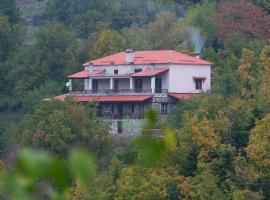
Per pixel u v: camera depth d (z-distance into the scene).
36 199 8.24
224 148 138.62
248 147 135.75
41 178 8.50
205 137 143.88
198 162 140.62
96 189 133.75
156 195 132.88
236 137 148.50
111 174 141.88
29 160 8.27
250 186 131.88
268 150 135.12
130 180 133.62
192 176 142.50
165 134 10.80
